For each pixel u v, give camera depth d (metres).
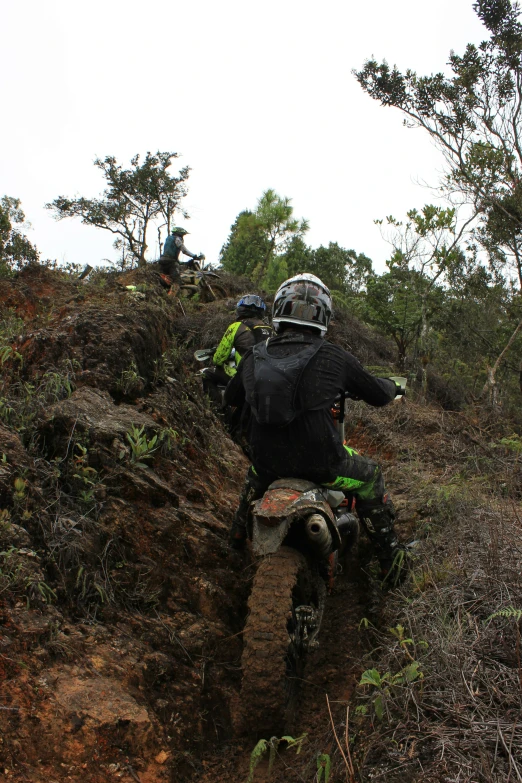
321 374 3.46
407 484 5.59
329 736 2.89
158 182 20.53
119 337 5.05
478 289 12.79
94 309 5.66
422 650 3.04
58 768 2.42
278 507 3.18
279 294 3.71
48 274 10.01
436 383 10.82
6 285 8.62
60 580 3.11
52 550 3.15
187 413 5.38
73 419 3.92
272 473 3.54
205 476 4.84
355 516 4.02
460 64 12.55
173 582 3.58
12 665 2.57
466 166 12.53
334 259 31.92
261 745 2.65
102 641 2.99
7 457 3.37
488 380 10.73
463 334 12.48
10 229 16.92
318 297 3.64
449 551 3.96
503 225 12.30
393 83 12.53
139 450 3.92
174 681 3.12
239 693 3.30
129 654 3.01
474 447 6.57
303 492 3.31
